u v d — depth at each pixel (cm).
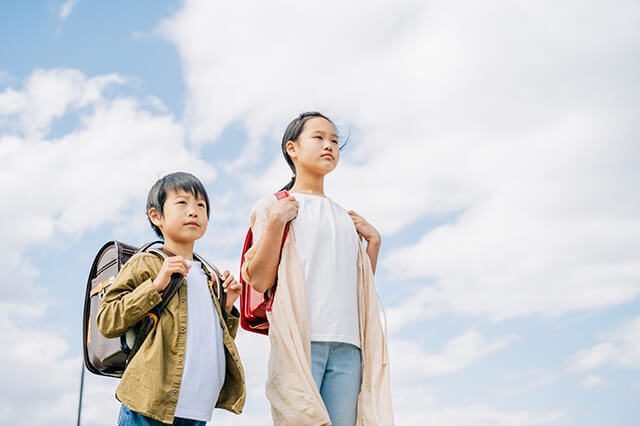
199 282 370
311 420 318
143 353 335
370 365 362
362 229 407
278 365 333
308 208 379
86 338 398
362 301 375
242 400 356
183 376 339
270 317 354
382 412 350
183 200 380
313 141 398
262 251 354
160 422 327
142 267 358
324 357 348
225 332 366
